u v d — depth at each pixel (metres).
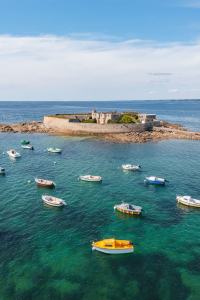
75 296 24.28
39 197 46.81
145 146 90.31
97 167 65.81
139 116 133.00
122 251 30.86
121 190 50.91
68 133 118.88
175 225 37.62
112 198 47.06
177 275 27.27
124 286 25.66
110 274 27.34
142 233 35.41
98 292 24.83
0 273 27.00
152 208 43.19
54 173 60.72
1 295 24.20
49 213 40.72
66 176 58.69
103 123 122.19
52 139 104.50
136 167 63.62
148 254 30.84
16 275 26.83
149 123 120.12
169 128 126.31
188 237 34.44
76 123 118.75
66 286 25.53
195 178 57.66
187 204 44.28
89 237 34.12
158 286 25.67
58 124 126.31
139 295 24.50
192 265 28.84
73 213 40.88
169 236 34.69
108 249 30.81
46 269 27.86
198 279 26.70
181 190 50.97
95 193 49.25
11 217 39.03
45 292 24.69
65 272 27.52
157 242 33.28
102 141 99.19
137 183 54.88
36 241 32.88
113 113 132.75
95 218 39.41
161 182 53.69
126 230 36.09
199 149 85.75
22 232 34.88
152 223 38.19
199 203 43.66
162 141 99.75
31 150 85.00
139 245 32.62
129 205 41.59
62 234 34.66
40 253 30.48
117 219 39.28
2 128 127.69
